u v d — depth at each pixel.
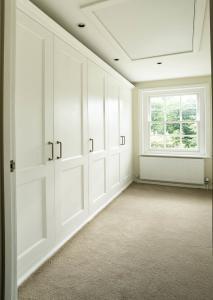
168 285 1.57
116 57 3.09
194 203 3.36
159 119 4.57
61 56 2.08
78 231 2.42
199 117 4.26
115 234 2.36
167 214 2.92
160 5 1.86
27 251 1.67
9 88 1.22
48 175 1.90
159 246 2.11
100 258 1.91
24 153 1.63
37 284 1.58
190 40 2.57
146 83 4.54
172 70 3.76
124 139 4.06
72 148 2.29
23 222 1.63
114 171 3.61
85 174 2.59
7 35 1.20
